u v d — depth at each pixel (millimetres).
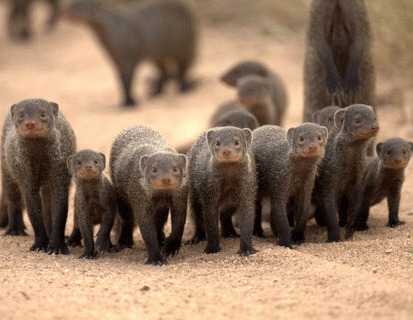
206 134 11383
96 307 8547
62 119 11773
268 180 11586
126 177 11156
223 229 12289
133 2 29844
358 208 12180
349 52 14234
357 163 12000
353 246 11031
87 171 10906
